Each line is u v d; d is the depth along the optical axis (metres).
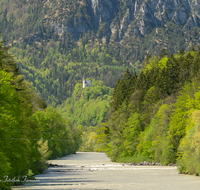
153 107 107.12
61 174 65.31
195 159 60.50
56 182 49.53
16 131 39.62
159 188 42.56
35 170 67.38
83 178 56.81
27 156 51.78
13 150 37.22
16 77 59.75
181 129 81.25
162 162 91.06
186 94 87.62
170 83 116.88
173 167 82.00
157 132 91.69
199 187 43.50
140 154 104.00
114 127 116.50
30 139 55.91
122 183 48.69
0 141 35.09
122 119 117.56
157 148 91.31
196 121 57.84
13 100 37.31
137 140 105.50
